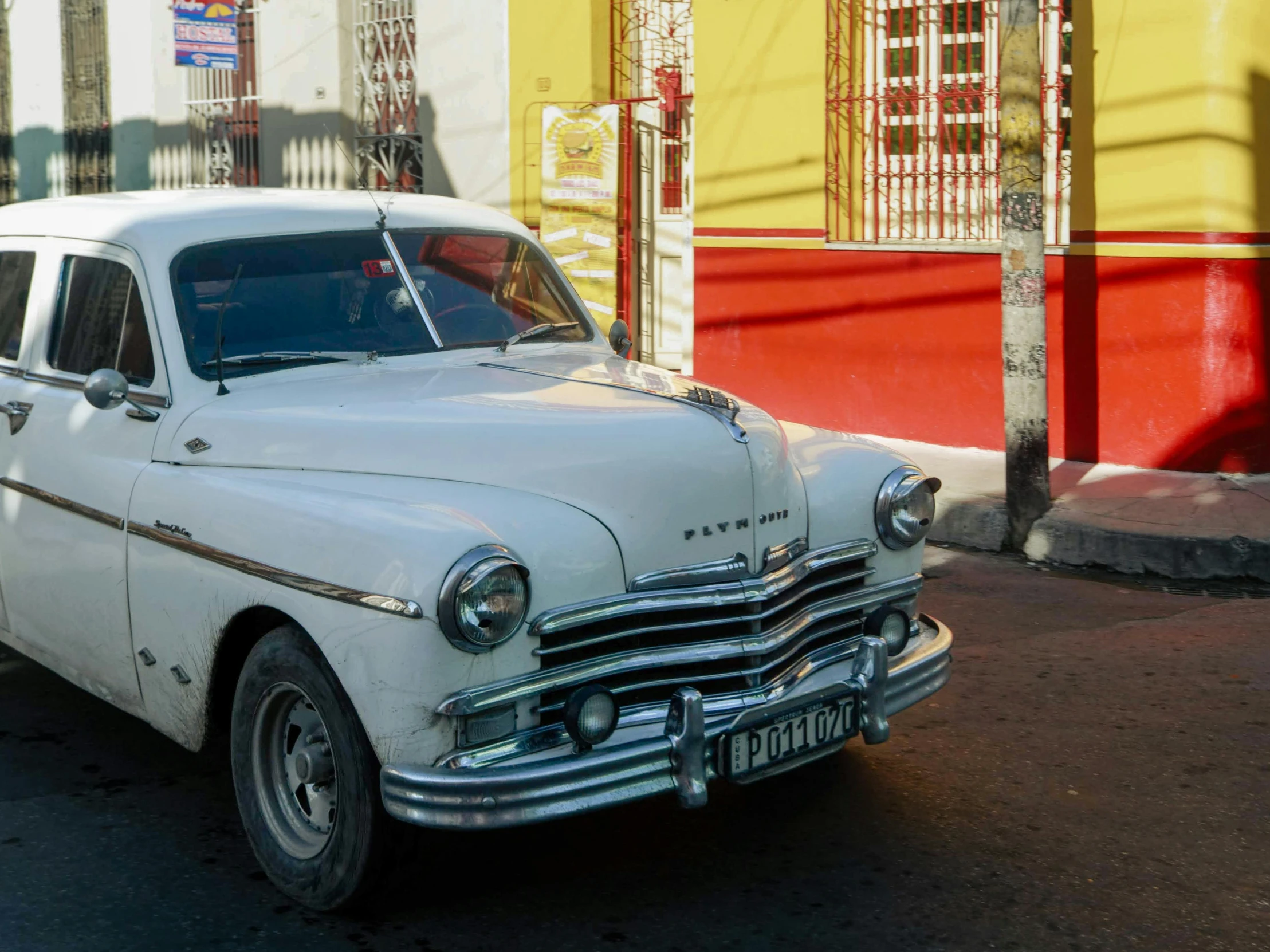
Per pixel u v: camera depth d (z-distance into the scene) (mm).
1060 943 3445
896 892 3729
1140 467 8273
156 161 15312
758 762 3504
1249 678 5395
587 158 11172
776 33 9805
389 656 3184
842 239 9742
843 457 4121
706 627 3535
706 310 10594
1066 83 8469
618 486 3490
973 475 8336
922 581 4164
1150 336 8125
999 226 8891
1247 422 7938
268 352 4293
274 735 3723
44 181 16891
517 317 4848
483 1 11891
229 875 3881
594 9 11117
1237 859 3896
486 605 3148
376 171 13188
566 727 3242
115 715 5191
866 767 4594
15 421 4762
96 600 4285
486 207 5227
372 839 3381
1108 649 5785
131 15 15297
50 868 3928
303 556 3404
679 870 3877
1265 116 7770
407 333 4543
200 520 3766
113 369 4422
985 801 4312
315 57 13305
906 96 9289
